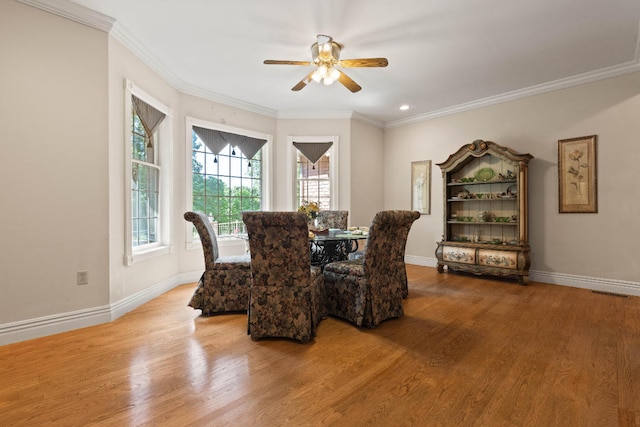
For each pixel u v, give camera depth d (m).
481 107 4.71
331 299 2.89
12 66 2.30
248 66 3.62
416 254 5.54
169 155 3.84
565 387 1.73
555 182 4.06
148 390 1.70
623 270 3.60
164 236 3.84
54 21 2.47
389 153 5.91
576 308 3.09
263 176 5.11
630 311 2.99
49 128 2.46
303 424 1.44
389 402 1.61
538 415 1.50
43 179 2.43
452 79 3.96
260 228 2.33
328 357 2.10
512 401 1.61
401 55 3.33
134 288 3.17
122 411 1.53
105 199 2.74
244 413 1.52
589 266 3.82
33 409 1.54
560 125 4.01
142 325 2.67
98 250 2.70
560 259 4.03
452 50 3.23
